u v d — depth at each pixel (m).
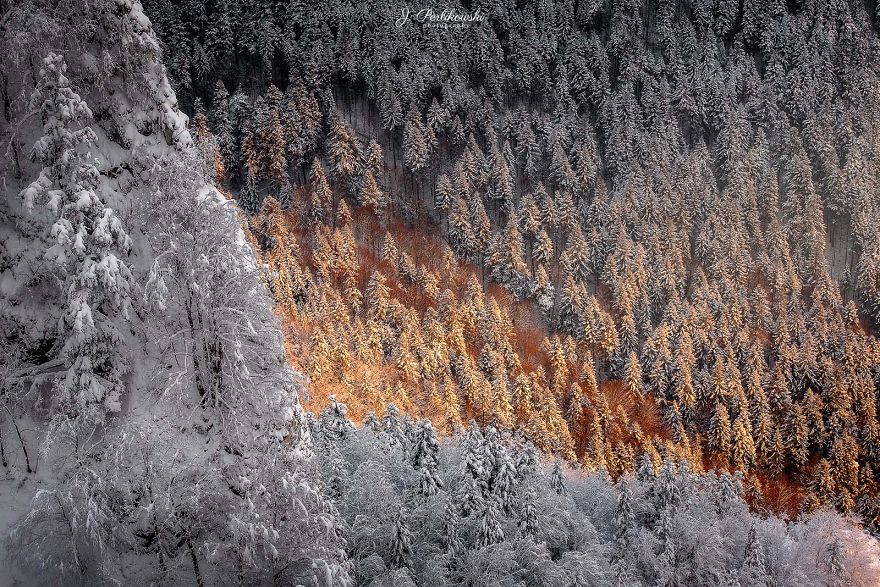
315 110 140.12
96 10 22.64
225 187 132.25
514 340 113.50
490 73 153.50
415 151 135.38
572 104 150.25
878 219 129.00
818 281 121.00
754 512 88.00
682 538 48.59
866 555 57.66
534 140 141.00
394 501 37.31
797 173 136.25
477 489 41.75
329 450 41.47
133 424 20.75
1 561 18.61
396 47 155.12
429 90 150.00
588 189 138.00
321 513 23.02
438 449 48.25
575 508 48.78
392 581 32.94
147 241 22.78
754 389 100.38
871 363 104.75
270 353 24.28
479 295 115.81
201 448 22.31
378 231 132.12
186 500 20.91
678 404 102.06
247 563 20.25
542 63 155.25
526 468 47.34
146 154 23.67
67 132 20.70
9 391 20.44
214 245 22.39
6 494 19.70
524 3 176.75
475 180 135.88
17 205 21.22
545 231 128.88
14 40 20.61
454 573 38.16
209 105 146.25
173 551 20.89
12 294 20.83
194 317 23.11
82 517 19.12
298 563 21.83
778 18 171.88
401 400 91.88
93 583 19.41
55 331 21.06
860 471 89.25
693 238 130.50
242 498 21.89
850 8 178.38
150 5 143.75
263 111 133.88
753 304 116.44
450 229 130.88
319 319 100.44
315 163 130.50
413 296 121.19
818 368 103.62
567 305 116.25
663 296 118.62
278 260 111.06
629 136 143.25
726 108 148.62
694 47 165.88
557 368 107.31
